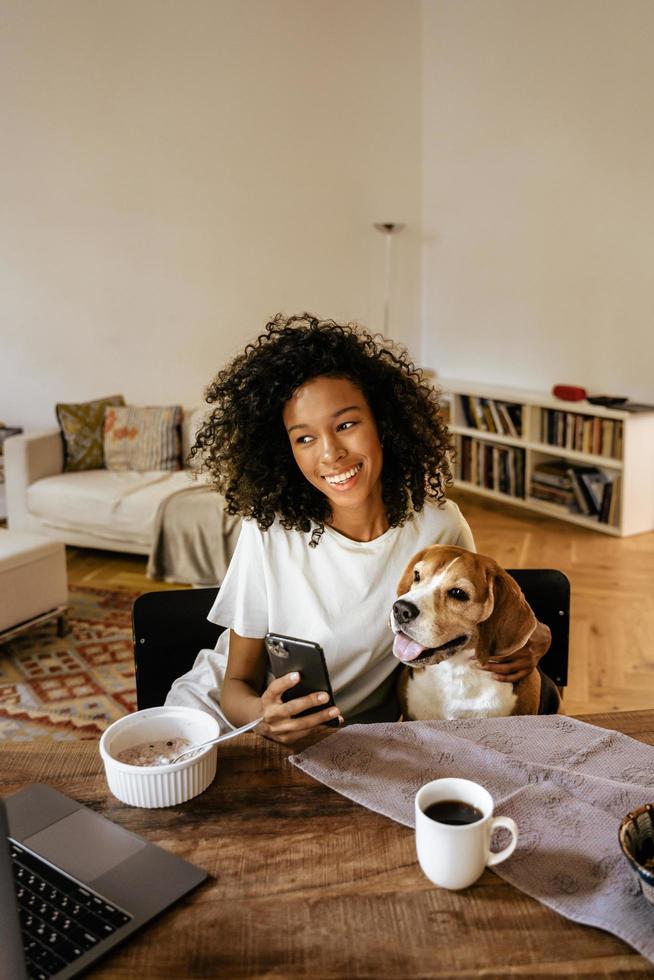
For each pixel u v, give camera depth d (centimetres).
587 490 482
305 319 142
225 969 78
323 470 130
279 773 108
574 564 413
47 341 542
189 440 455
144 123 536
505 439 532
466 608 120
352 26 584
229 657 142
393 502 141
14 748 116
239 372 137
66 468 457
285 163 579
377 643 138
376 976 76
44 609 322
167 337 565
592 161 494
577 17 489
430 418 145
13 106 509
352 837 96
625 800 99
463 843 84
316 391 129
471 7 561
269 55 562
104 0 514
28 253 528
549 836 94
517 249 556
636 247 475
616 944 80
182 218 555
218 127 555
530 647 134
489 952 79
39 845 94
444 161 604
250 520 138
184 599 155
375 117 603
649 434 454
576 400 487
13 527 446
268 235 582
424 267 641
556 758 109
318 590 137
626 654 307
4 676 296
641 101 459
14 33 502
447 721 118
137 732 112
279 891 87
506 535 466
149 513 403
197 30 539
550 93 514
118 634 333
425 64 607
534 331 553
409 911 84
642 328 479
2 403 547
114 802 103
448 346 630
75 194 529
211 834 96
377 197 615
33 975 76
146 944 81
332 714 111
